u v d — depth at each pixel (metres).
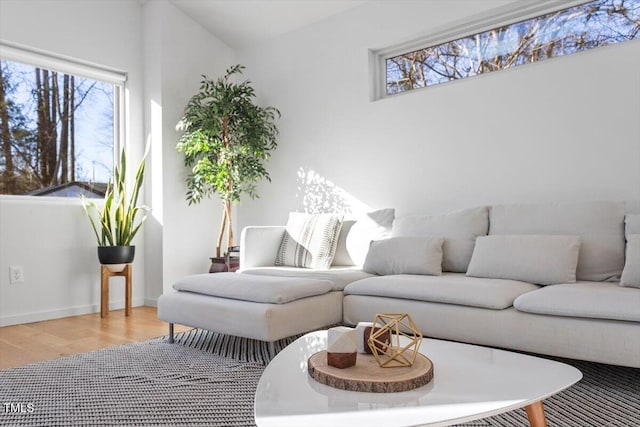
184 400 1.94
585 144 2.90
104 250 3.72
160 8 4.22
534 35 3.21
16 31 3.54
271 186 4.57
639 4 2.81
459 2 3.40
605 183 2.83
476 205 3.33
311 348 1.69
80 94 4.04
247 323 2.42
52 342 2.95
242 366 2.40
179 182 4.29
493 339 2.20
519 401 1.13
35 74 3.76
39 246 3.66
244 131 4.27
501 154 3.23
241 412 1.82
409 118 3.67
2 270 3.45
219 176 4.04
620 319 1.88
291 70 4.44
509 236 2.64
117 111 4.26
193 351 2.70
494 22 3.37
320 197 4.20
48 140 3.83
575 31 3.04
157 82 4.22
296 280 2.63
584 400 1.86
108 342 2.95
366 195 3.90
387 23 3.79
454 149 3.44
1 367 2.43
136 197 3.98
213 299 2.66
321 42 4.21
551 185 3.02
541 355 2.46
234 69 4.36
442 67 3.64
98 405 1.89
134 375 2.26
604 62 2.84
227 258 4.02
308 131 4.30
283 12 4.20
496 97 3.25
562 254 2.42
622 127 2.78
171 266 4.19
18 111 3.66
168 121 4.23
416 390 1.22
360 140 3.95
